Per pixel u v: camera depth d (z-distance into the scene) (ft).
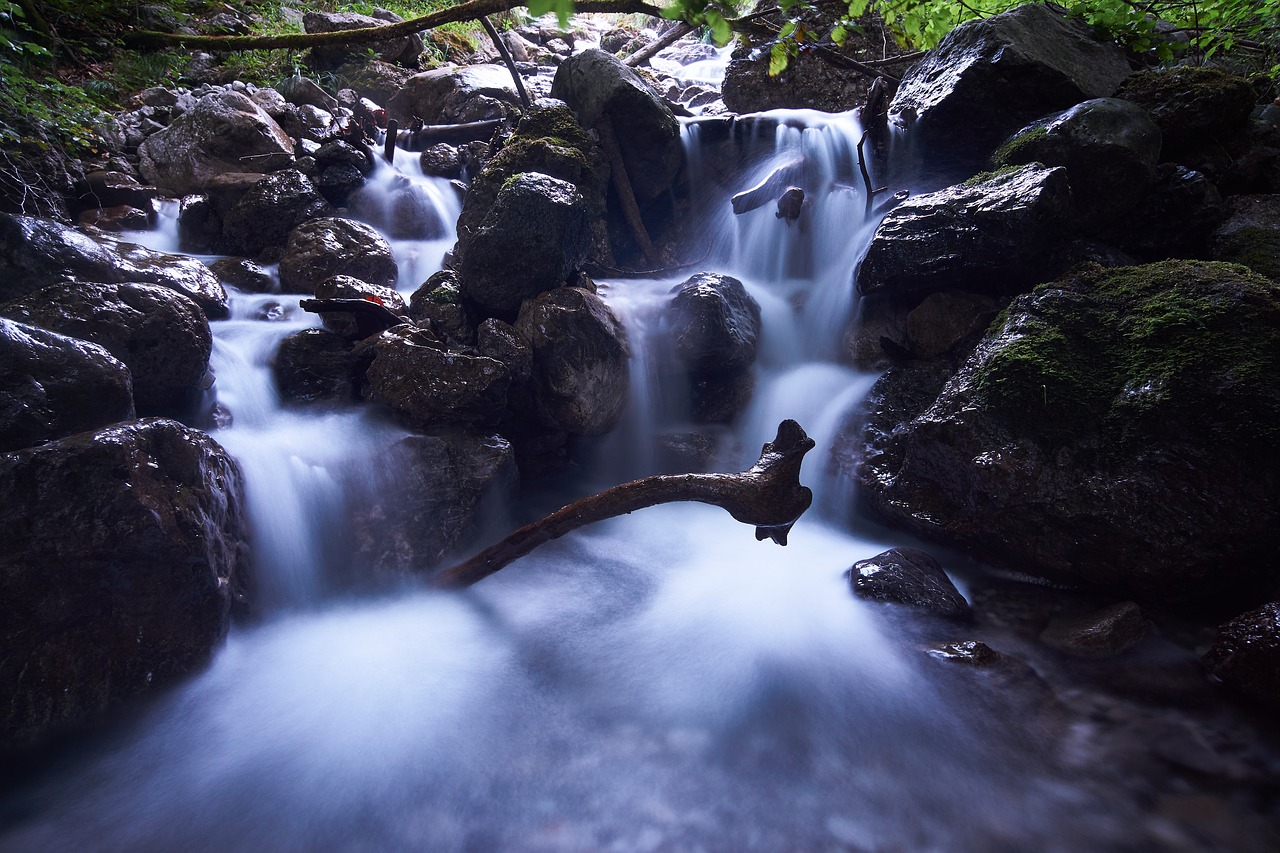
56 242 14.79
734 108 29.43
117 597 10.03
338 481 13.89
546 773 9.59
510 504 15.72
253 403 15.39
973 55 19.53
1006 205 15.52
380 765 9.65
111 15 32.19
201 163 25.80
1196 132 17.99
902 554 13.67
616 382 17.26
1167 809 8.95
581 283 18.42
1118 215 16.90
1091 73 19.92
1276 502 11.48
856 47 27.53
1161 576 12.21
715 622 12.90
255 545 12.68
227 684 10.94
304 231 20.75
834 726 10.44
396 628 12.58
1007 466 13.08
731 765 9.75
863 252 18.47
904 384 16.72
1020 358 13.64
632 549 15.47
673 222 25.61
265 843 8.51
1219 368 12.35
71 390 10.85
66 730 9.70
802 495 10.95
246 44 29.55
